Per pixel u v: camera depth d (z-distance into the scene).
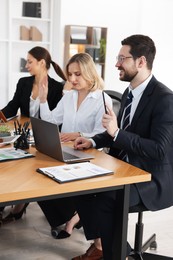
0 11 5.55
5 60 5.76
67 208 2.53
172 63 7.17
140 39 1.97
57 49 6.02
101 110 2.56
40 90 2.82
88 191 1.56
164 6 6.85
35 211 3.03
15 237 2.57
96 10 6.29
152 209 1.92
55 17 6.00
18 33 5.79
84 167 1.69
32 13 5.73
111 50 6.58
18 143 2.06
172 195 2.00
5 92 5.85
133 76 2.01
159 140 1.83
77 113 2.65
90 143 2.16
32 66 3.28
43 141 1.92
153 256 2.24
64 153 1.97
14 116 3.33
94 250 2.24
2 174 1.59
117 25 6.53
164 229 2.82
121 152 2.11
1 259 2.26
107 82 6.68
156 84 1.98
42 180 1.52
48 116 2.81
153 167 1.96
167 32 6.99
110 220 1.85
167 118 1.85
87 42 6.19
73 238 2.59
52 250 2.41
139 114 1.97
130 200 1.85
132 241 2.58
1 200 1.35
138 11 6.66
